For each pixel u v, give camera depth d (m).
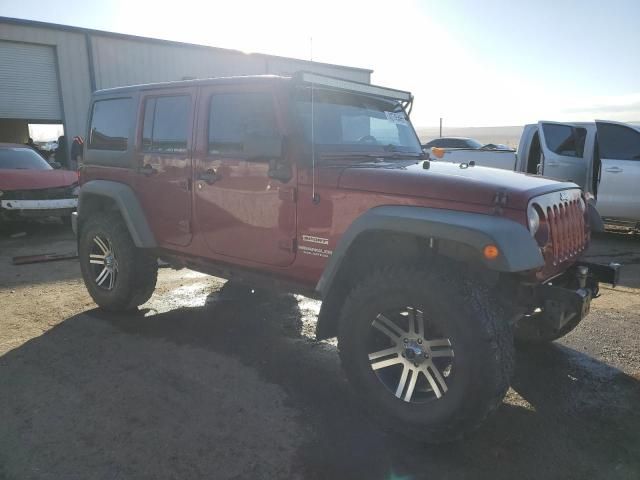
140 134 4.41
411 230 2.78
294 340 4.31
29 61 14.52
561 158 8.97
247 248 3.70
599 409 3.23
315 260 3.33
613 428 3.01
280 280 3.63
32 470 2.56
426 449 2.80
